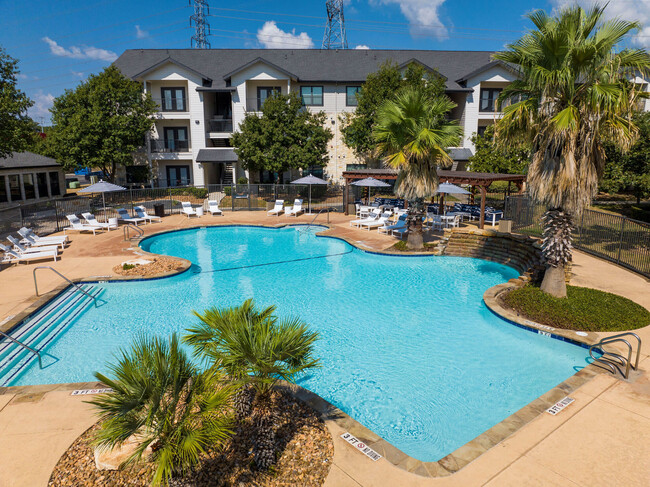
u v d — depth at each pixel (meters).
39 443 6.61
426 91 31.50
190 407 5.21
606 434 6.83
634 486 5.75
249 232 25.92
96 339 11.47
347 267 18.31
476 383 9.30
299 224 26.89
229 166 40.66
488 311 12.91
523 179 21.84
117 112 34.06
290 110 32.72
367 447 6.46
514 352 10.71
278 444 6.45
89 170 55.03
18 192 32.56
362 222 24.58
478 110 38.78
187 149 39.62
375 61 40.84
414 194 18.44
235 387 5.56
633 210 25.42
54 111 33.62
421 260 19.27
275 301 14.36
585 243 19.48
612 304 12.05
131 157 35.50
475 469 6.05
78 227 23.33
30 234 19.66
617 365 9.05
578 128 11.08
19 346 10.72
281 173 39.50
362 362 10.22
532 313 11.90
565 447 6.52
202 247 22.20
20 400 7.82
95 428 6.99
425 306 13.88
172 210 31.98
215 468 5.89
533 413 7.40
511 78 37.59
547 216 12.79
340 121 38.59
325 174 39.75
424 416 8.17
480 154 29.34
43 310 12.75
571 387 8.23
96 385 8.42
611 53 10.62
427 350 10.84
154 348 5.45
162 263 17.47
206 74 40.00
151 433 5.06
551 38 10.75
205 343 6.25
